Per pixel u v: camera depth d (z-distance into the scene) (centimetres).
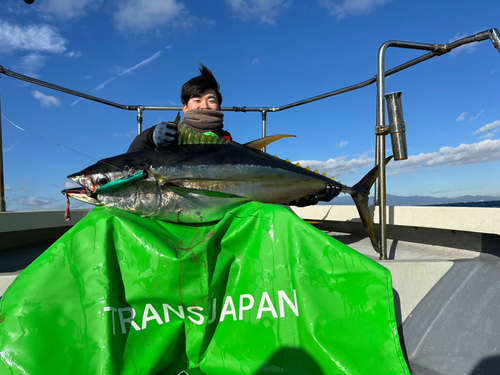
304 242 124
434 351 144
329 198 257
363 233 338
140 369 100
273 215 130
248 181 207
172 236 130
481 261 178
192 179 180
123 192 165
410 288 167
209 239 120
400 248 268
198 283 114
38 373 92
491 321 144
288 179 225
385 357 109
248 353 114
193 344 113
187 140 207
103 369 95
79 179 170
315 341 110
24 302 101
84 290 108
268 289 122
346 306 116
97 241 115
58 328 100
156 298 113
